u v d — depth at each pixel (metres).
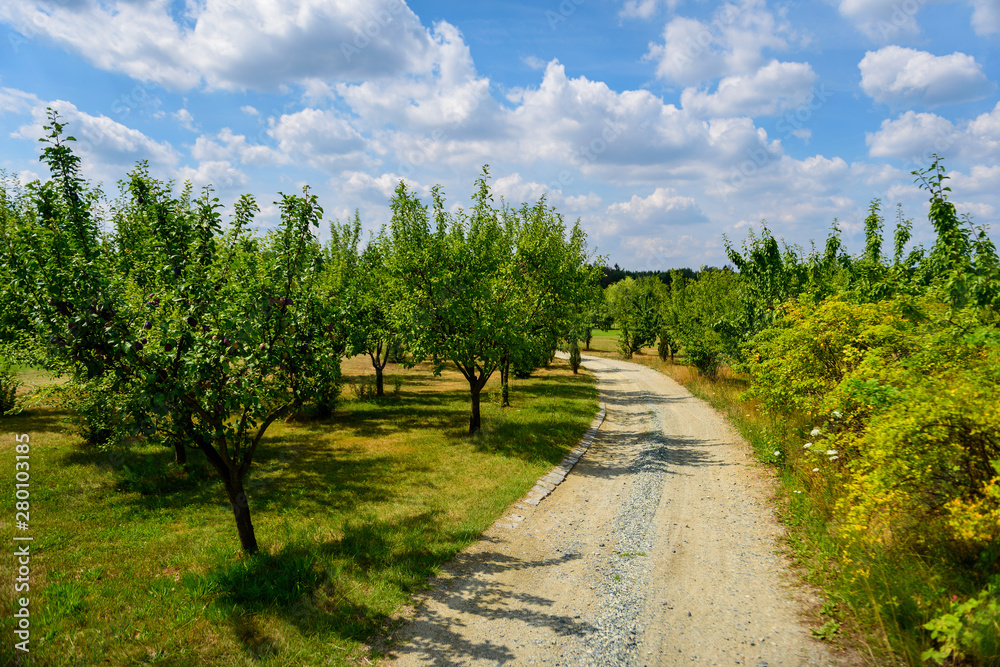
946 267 8.73
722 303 24.81
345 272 21.39
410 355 14.03
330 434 14.98
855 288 13.45
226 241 6.70
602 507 9.30
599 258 23.20
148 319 5.89
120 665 4.50
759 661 4.62
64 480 10.05
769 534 7.61
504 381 19.70
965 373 5.05
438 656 4.89
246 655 4.73
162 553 7.12
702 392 22.44
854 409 7.02
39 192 5.46
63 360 5.74
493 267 15.48
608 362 41.72
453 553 7.23
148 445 12.18
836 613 5.20
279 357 6.40
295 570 6.30
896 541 5.47
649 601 5.89
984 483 4.47
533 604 5.88
